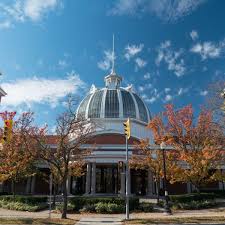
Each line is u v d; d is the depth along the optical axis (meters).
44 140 33.41
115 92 59.81
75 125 29.19
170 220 22.08
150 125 36.09
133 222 21.53
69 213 29.19
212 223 20.20
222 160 33.28
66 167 26.05
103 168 50.06
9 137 22.52
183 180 34.25
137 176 51.19
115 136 49.97
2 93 40.53
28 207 31.20
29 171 39.19
